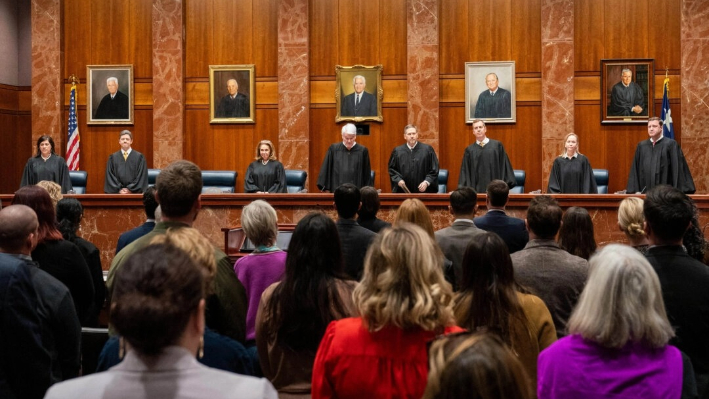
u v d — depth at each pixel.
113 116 12.45
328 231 2.50
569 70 11.63
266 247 3.39
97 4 12.51
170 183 2.79
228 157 12.35
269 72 12.30
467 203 4.25
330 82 12.21
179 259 1.42
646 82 11.62
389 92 12.12
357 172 10.34
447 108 12.03
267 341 2.50
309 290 2.42
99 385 1.34
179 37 12.19
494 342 1.28
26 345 2.69
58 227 4.22
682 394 2.19
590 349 1.92
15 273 2.70
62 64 12.51
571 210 3.93
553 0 11.66
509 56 11.91
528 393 1.24
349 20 12.16
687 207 2.75
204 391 1.34
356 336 2.01
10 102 13.12
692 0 11.35
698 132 11.34
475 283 2.51
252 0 12.30
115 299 1.38
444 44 12.03
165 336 1.34
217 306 2.64
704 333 2.62
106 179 10.88
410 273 1.97
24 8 13.27
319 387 2.04
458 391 1.20
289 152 12.03
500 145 10.30
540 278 3.10
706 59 11.33
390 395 1.95
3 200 8.27
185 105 12.40
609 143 11.74
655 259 2.74
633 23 11.69
